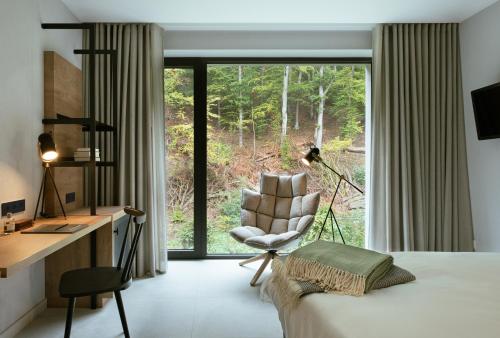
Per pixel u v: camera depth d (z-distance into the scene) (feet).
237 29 11.51
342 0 9.57
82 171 10.18
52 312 8.07
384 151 11.26
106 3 9.57
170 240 12.48
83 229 6.75
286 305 4.73
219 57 12.30
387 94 11.12
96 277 6.24
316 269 4.85
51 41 8.79
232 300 8.70
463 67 11.10
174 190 12.48
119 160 10.81
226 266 11.52
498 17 9.67
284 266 5.29
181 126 12.46
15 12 7.22
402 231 11.24
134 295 9.05
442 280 4.86
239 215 12.82
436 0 9.63
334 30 11.68
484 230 10.43
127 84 10.87
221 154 12.82
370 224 11.35
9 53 7.02
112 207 9.90
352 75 13.15
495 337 3.19
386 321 3.55
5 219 6.87
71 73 9.48
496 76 9.81
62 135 8.93
